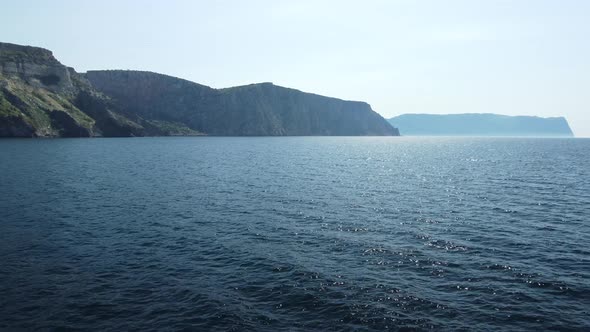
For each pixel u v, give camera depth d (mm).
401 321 19875
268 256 29359
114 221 38719
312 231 36344
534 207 46812
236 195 53719
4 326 18922
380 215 42812
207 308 21078
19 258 27953
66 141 165500
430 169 90188
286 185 62906
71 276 25125
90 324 19344
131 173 73500
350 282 24656
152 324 19422
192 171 79312
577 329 19312
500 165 99250
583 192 57094
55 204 45062
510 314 20750
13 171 69812
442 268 27219
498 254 30156
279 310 20984
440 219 41094
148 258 28734
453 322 19859
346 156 128750
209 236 34406
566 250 31031
